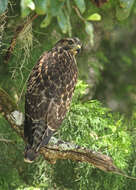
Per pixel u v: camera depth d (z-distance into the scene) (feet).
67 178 35.09
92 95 43.42
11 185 35.45
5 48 33.96
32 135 24.58
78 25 36.65
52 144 26.27
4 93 26.58
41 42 36.09
